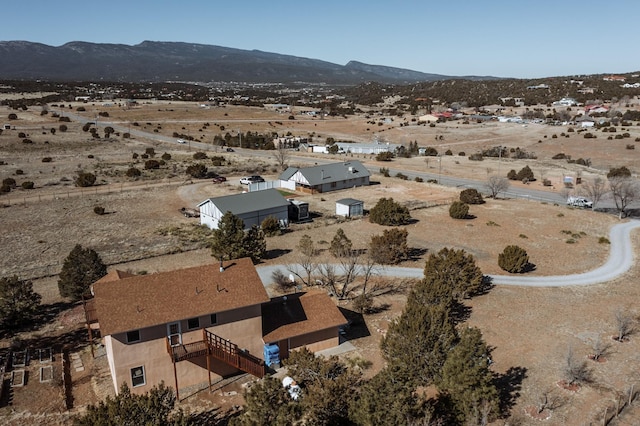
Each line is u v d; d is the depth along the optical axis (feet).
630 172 322.34
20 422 77.92
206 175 311.47
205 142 487.61
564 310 121.08
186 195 256.93
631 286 137.18
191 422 68.95
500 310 121.08
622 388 87.45
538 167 349.20
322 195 263.90
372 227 197.98
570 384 88.43
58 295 129.70
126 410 62.39
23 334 108.47
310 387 74.23
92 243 176.14
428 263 132.16
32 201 240.32
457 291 124.88
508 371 93.20
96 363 96.94
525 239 182.19
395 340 87.40
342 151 444.55
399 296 130.11
